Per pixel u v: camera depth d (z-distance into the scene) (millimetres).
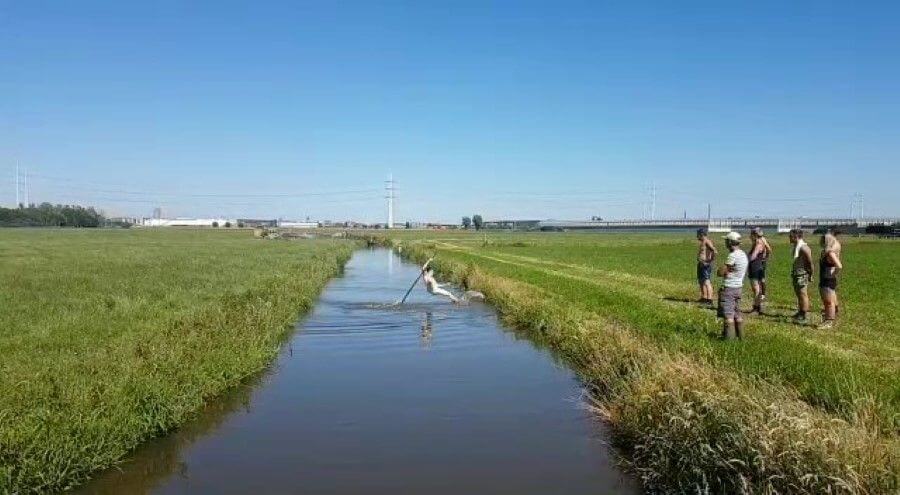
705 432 9656
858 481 7547
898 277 36812
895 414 9617
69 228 190000
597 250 77812
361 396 15328
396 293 36562
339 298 34062
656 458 10500
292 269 44438
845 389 11289
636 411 11828
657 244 93000
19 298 25484
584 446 12023
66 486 10039
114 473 10734
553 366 18484
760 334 17125
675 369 12188
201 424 13266
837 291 29250
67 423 10461
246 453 11641
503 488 10164
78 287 29828
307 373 17609
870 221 192875
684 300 27156
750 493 8375
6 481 9102
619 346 15898
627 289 31984
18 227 190375
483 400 14984
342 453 11625
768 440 8594
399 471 10820
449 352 20406
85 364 14008
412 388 16031
